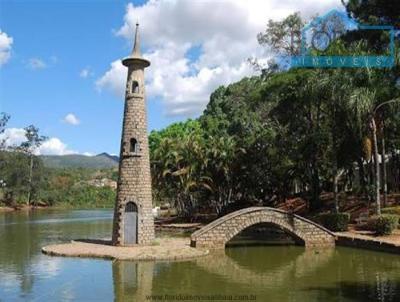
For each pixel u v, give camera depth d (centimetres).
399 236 3703
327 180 6406
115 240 3738
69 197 14162
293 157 5600
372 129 4203
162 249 3534
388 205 4878
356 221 4566
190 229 5622
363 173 5750
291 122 5503
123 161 3762
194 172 6388
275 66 6044
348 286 2425
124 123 3800
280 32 5766
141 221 3719
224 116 9062
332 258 3372
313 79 4503
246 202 6894
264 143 6212
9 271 2830
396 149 5866
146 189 3775
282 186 6494
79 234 5184
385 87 4247
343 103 4166
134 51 3853
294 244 4147
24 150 12531
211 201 7069
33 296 2234
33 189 12812
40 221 7531
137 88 3825
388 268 2927
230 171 6431
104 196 14875
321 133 4800
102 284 2486
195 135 6906
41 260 3206
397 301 2069
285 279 2642
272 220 3906
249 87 8469
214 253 3603
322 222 4441
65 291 2330
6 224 6831
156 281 2569
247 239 4559
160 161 6719
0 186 11931
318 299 2142
